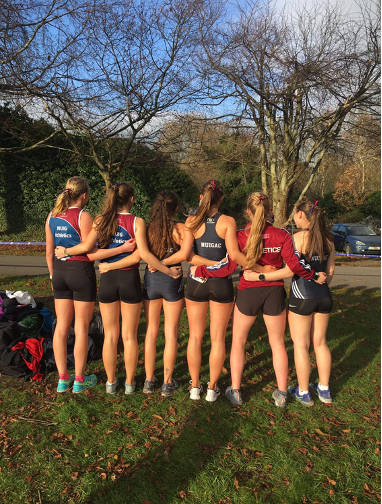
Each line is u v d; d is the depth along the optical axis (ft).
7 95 22.94
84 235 10.40
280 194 33.12
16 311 13.94
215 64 27.66
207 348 15.33
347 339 17.02
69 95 23.80
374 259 50.16
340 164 41.16
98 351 13.74
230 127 32.68
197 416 10.24
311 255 10.56
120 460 8.47
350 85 27.76
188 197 63.67
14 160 51.85
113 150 34.55
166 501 7.36
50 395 11.13
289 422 10.23
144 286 11.05
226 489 7.70
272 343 10.90
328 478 8.16
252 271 10.36
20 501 7.23
